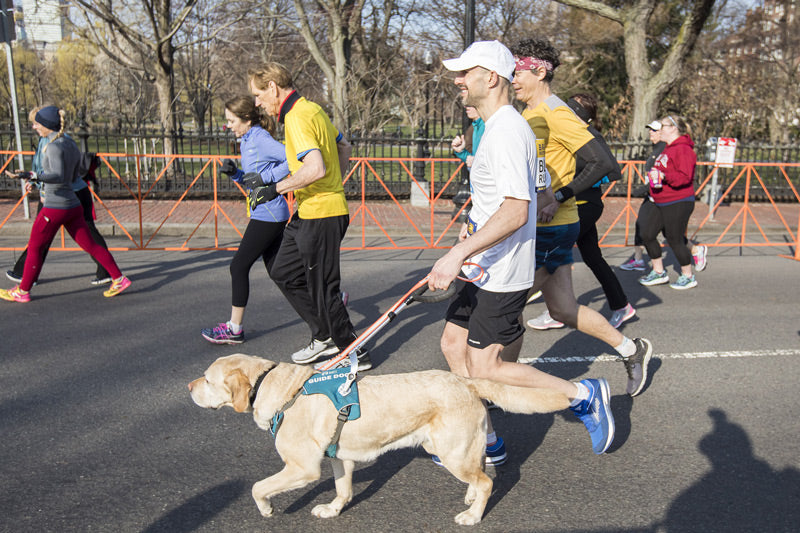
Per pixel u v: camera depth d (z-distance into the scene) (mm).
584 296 7059
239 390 3043
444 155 21469
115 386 4469
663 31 22578
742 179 15828
